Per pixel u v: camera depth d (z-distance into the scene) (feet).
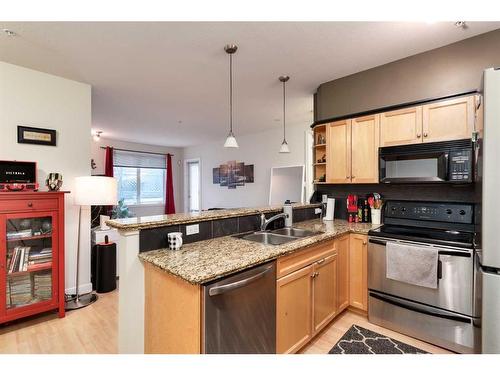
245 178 19.51
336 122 9.47
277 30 6.59
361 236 7.74
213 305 4.02
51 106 9.05
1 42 6.98
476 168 5.91
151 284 4.97
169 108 13.16
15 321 7.77
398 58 8.19
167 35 6.74
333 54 7.90
